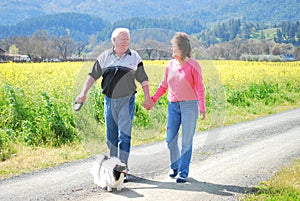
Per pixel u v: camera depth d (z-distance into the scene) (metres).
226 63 34.56
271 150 7.80
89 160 6.98
